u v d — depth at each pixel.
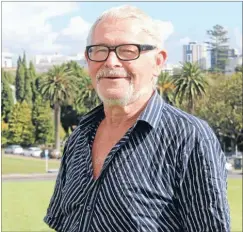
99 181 2.99
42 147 83.81
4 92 89.06
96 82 3.07
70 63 78.19
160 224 2.85
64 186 3.36
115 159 2.96
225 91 70.69
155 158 2.90
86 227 2.99
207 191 2.80
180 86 66.19
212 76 81.12
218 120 70.94
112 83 2.99
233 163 53.53
